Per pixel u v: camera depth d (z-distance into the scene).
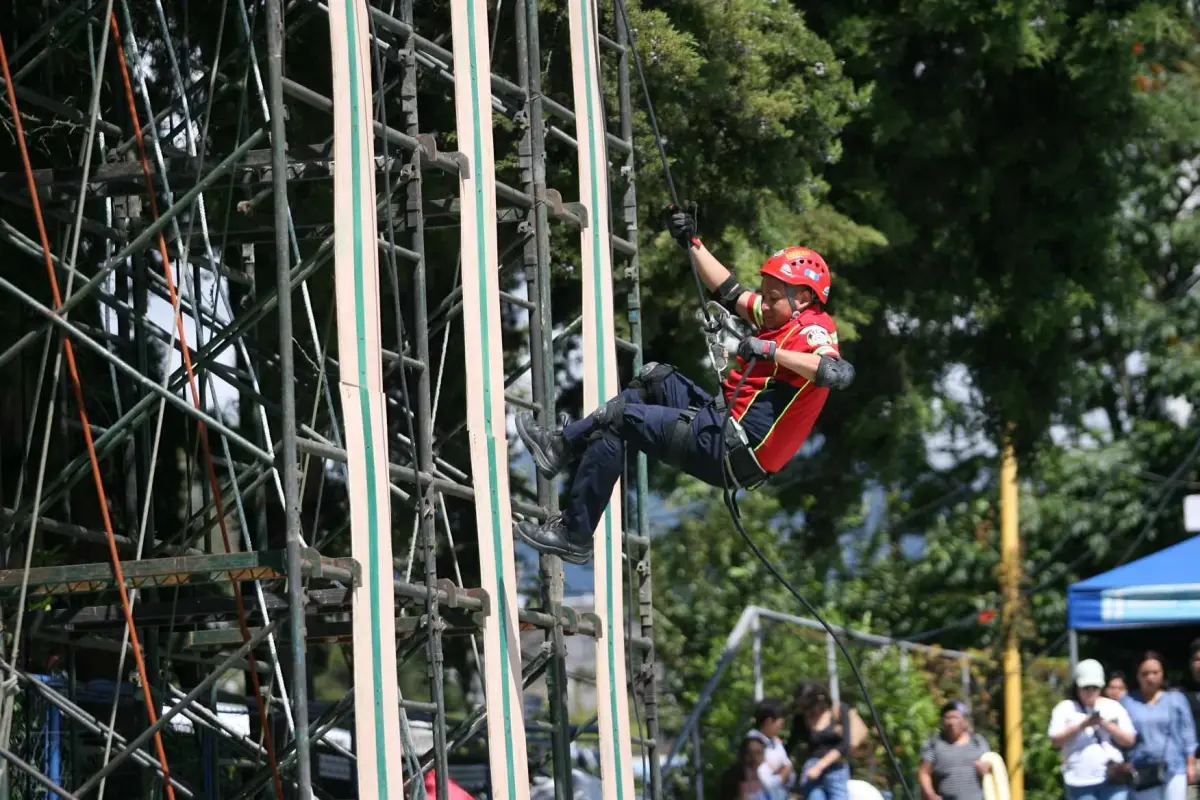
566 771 20.62
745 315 17.86
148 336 23.39
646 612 23.33
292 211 22.25
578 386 31.98
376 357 17.16
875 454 35.75
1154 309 51.12
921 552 51.88
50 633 20.22
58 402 23.70
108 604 20.59
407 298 27.84
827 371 16.45
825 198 32.34
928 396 39.28
